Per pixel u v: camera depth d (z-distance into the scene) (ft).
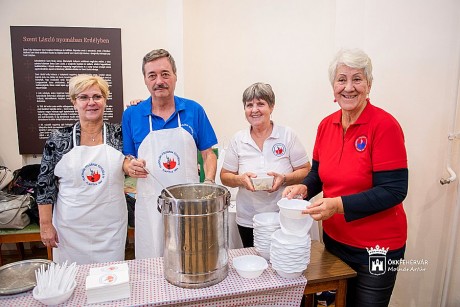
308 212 4.07
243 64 10.39
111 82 10.18
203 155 6.61
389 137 4.37
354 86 4.44
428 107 6.36
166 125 6.07
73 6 9.84
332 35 9.22
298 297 4.16
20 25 9.71
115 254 6.14
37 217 8.45
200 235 3.80
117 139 6.19
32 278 4.15
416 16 6.44
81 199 5.83
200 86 10.41
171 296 3.76
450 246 6.27
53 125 10.12
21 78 9.81
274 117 10.48
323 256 4.92
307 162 6.76
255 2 10.07
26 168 9.51
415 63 6.50
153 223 6.10
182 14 9.87
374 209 4.36
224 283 4.03
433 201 6.53
